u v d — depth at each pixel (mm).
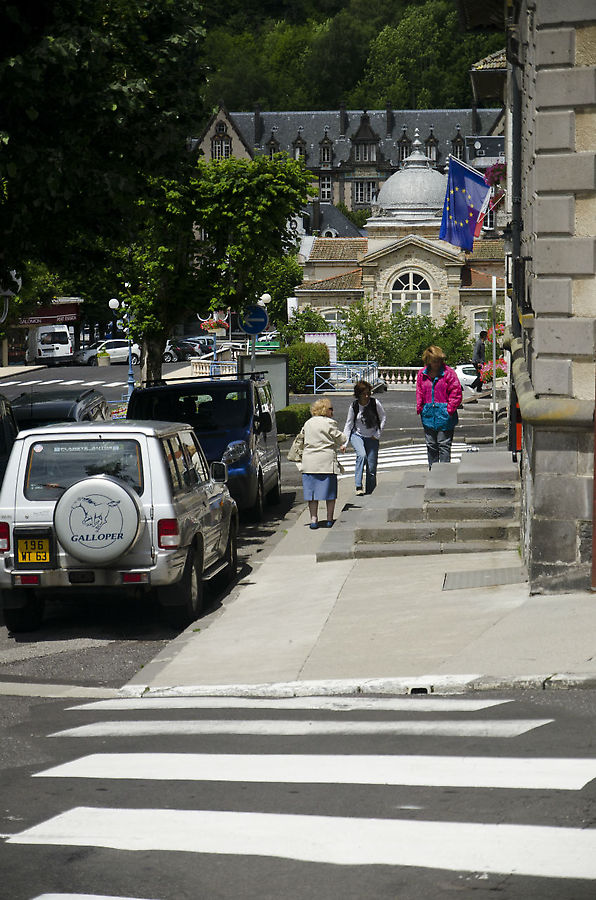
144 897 6777
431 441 25453
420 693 11992
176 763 9688
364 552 19750
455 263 109938
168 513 15695
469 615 14859
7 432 23172
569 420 15219
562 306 15523
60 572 15648
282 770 9305
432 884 6809
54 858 7441
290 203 39656
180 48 21734
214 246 40531
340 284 113625
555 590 15555
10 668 14273
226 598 18031
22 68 18422
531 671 12047
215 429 26906
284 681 12555
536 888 6691
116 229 22406
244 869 7152
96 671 13992
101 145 21156
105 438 16000
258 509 27281
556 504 15484
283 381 47906
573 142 15430
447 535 19781
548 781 8672
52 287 106000
